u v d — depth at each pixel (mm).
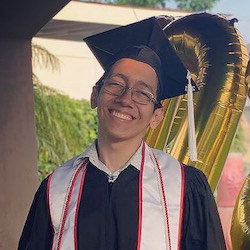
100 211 2479
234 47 3283
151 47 2668
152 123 2621
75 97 12438
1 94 5324
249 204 2945
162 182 2541
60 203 2541
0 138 5305
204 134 3270
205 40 3328
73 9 9625
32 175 5418
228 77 3250
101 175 2549
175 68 2711
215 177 3289
